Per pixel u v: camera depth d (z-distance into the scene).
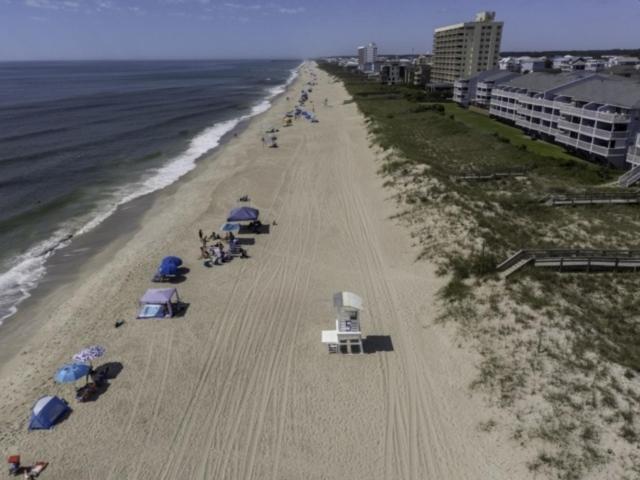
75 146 66.62
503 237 30.38
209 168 55.41
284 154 60.66
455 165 51.53
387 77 181.38
